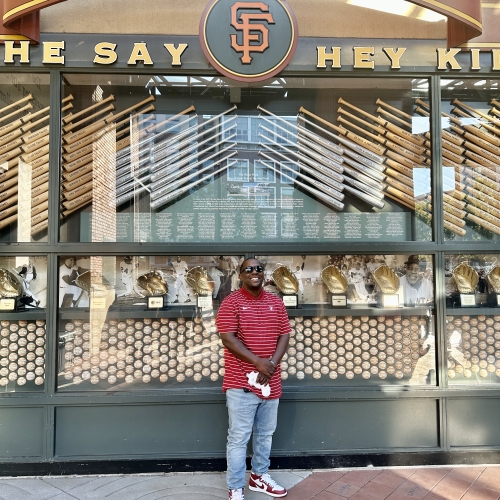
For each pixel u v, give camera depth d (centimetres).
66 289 297
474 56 305
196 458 280
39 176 304
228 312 229
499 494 248
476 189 325
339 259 318
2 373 292
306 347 310
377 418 295
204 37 289
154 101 322
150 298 304
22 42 285
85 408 282
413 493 249
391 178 323
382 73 304
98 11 293
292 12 294
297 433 291
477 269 316
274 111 326
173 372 301
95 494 249
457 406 296
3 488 257
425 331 311
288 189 322
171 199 315
